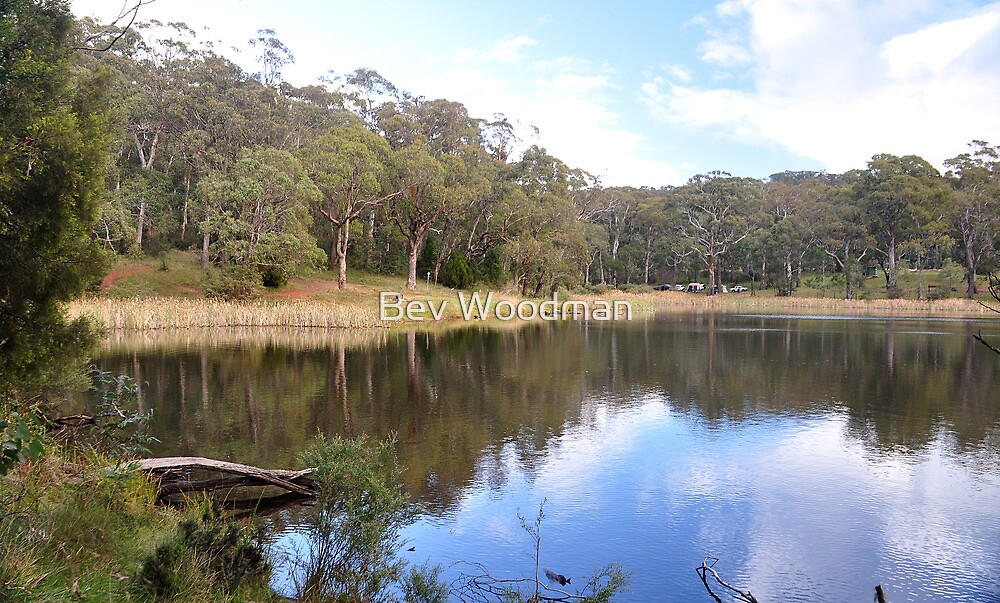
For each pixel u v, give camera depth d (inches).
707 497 353.1
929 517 326.3
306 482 348.8
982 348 1066.7
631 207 3924.7
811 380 750.5
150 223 2009.1
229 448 424.5
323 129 2474.2
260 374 751.7
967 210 2790.4
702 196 3506.4
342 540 225.0
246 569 199.3
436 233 2726.4
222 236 1640.0
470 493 354.6
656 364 879.7
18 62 301.6
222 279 1633.9
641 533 303.6
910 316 2025.1
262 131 2210.9
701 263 3737.7
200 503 300.8
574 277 2513.5
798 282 3415.4
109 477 247.9
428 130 2893.7
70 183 310.3
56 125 302.8
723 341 1202.6
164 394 620.4
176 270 1806.1
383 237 2549.2
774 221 3597.4
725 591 249.1
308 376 743.1
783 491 362.6
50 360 327.9
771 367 855.1
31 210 307.3
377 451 266.1
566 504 339.6
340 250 1934.1
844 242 3157.0
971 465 413.1
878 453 440.5
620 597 242.5
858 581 259.8
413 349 1039.0
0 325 313.0
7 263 305.4
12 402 279.3
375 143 1959.9
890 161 3166.8
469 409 572.4
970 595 248.7
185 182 2266.2
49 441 277.6
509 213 2401.6
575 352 1019.9
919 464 415.8
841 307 2664.9
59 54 331.6
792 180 6087.6
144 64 2370.8
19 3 307.4
